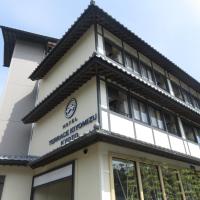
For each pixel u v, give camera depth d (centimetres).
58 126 1070
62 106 1101
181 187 1001
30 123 1373
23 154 1294
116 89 953
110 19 1049
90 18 1048
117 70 880
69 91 1027
